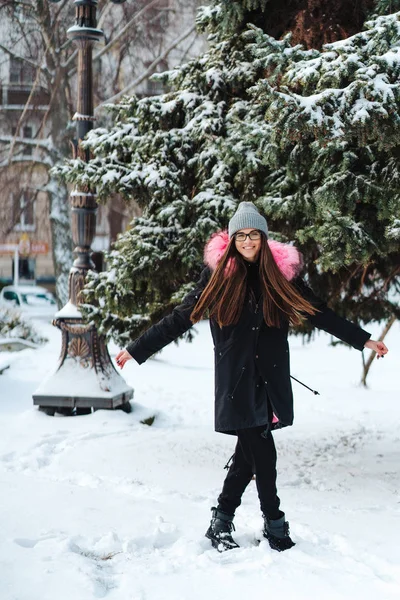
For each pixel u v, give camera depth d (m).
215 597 3.21
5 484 4.92
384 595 3.21
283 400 3.73
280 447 6.95
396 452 6.73
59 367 8.20
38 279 41.94
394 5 5.80
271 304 3.71
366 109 4.77
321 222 5.88
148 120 6.87
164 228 6.51
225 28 6.57
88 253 8.27
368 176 5.46
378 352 3.83
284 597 3.20
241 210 3.84
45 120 22.27
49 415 8.11
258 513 4.52
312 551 3.77
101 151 6.86
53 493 4.72
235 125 6.25
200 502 5.03
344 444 7.10
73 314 8.16
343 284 7.18
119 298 6.60
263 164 5.88
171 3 23.23
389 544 3.89
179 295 6.38
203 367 15.33
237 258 3.80
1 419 8.00
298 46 5.34
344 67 4.85
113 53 24.30
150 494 5.25
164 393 10.62
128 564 3.59
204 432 7.50
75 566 3.45
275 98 4.93
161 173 6.51
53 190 24.02
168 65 23.70
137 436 7.18
